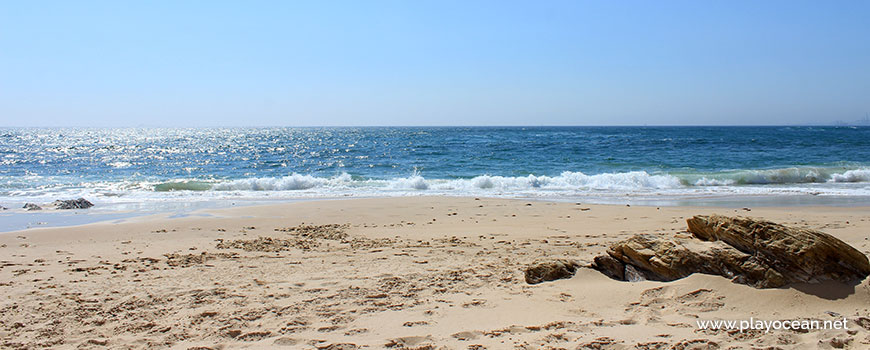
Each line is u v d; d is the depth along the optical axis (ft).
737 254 17.76
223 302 18.34
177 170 103.91
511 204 48.39
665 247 19.57
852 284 16.20
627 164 104.37
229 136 347.77
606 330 14.79
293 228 36.42
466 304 17.56
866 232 30.40
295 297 18.81
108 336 15.34
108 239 32.17
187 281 21.40
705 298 16.71
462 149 160.86
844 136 270.67
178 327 15.93
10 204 52.31
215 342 14.67
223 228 36.37
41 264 24.75
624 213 42.91
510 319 15.97
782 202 52.08
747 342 13.69
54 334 15.53
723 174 75.20
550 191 63.52
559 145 179.42
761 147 162.91
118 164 118.93
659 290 17.65
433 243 30.37
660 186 69.00
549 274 20.42
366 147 183.52
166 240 31.71
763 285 16.75
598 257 20.95
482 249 28.35
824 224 35.42
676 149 153.99
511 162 112.06
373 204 48.49
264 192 63.87
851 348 13.03
